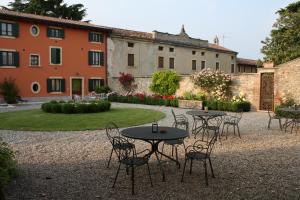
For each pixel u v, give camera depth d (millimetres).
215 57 36844
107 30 26625
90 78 26125
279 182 5383
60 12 36375
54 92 24078
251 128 11609
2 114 15289
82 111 15570
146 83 24844
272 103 17500
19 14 22406
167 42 31203
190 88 21688
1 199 4328
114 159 6965
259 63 27719
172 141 6672
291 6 25000
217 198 4688
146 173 5969
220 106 18172
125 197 4742
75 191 4965
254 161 6770
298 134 10312
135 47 28938
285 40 24828
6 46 21453
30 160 6848
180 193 4910
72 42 24875
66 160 6863
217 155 7340
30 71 22734
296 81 16438
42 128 11109
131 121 12891
